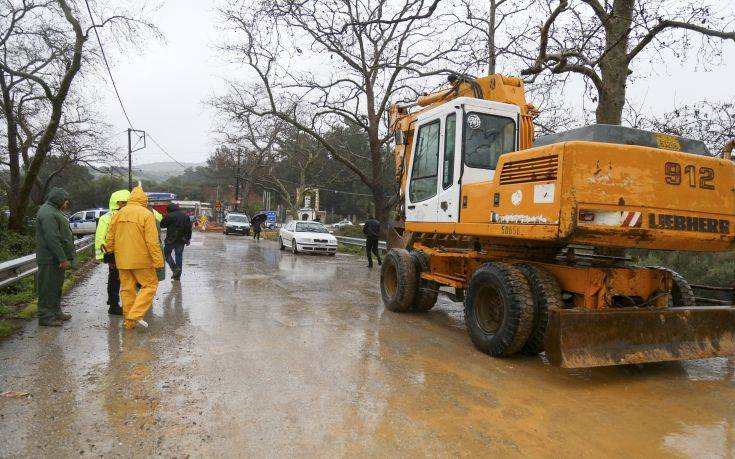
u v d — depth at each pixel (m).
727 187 5.16
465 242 7.21
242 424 3.73
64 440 3.43
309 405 4.12
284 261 16.91
